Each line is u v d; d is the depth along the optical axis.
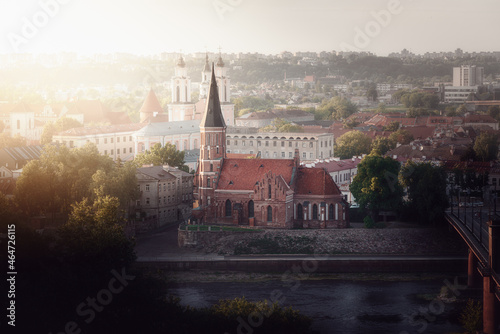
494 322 177.00
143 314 170.62
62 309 175.25
